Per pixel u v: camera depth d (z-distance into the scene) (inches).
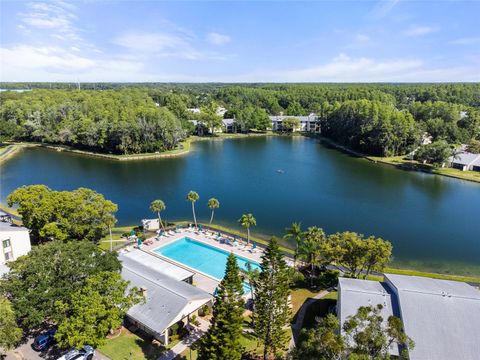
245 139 7327.8
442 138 5772.6
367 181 4261.8
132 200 3380.9
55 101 7037.4
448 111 6412.4
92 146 5693.9
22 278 1314.0
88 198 2236.7
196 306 1523.1
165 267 1892.2
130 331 1481.3
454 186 4114.2
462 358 1116.5
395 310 1296.8
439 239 2637.8
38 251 1353.3
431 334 1181.7
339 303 1364.4
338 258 1724.9
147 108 6245.1
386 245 1708.9
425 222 2979.8
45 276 1288.1
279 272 1305.4
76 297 1234.0
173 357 1332.4
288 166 4963.1
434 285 1453.0
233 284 1138.0
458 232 2773.1
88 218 2111.2
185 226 2728.8
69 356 1259.8
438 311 1258.0
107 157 5319.9
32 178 4082.2
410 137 5615.2
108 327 1286.9
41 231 2003.0
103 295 1296.8
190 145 6545.3
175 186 3882.9
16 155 5393.7
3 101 7386.8
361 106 6368.1
